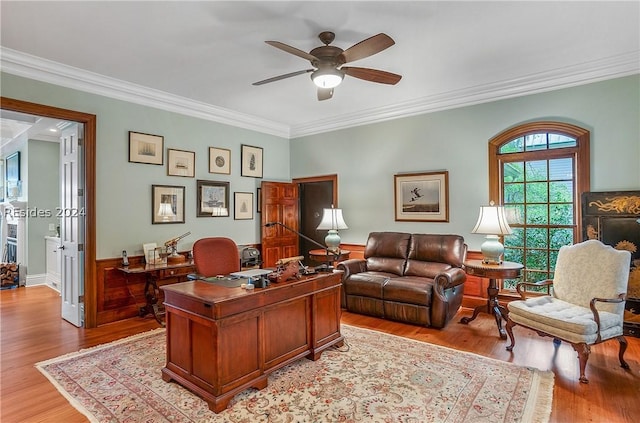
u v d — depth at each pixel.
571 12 2.66
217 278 2.89
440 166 4.70
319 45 3.14
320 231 6.96
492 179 4.32
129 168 4.18
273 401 2.29
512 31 2.94
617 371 2.69
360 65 3.65
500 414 2.13
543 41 3.12
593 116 3.69
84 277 3.84
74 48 3.19
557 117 3.89
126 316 4.12
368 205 5.41
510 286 4.30
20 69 3.36
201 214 4.95
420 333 3.61
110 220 4.00
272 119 5.80
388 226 5.20
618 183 3.57
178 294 2.45
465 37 3.04
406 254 4.59
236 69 3.70
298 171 6.28
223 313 2.23
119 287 4.07
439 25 2.84
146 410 2.20
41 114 3.51
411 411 2.17
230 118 5.33
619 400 2.29
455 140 4.58
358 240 5.53
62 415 2.16
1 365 2.85
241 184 5.56
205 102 4.84
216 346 2.20
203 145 5.01
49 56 3.36
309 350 2.91
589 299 2.97
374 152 5.32
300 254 6.89
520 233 4.22
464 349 3.16
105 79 3.89
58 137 5.86
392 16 2.69
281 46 2.54
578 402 2.27
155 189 4.43
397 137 5.09
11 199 6.50
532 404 2.23
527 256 4.18
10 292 5.47
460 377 2.61
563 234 3.95
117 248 4.06
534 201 4.13
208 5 2.52
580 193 3.77
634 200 3.41
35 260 5.99
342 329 3.74
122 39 3.02
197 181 4.92
